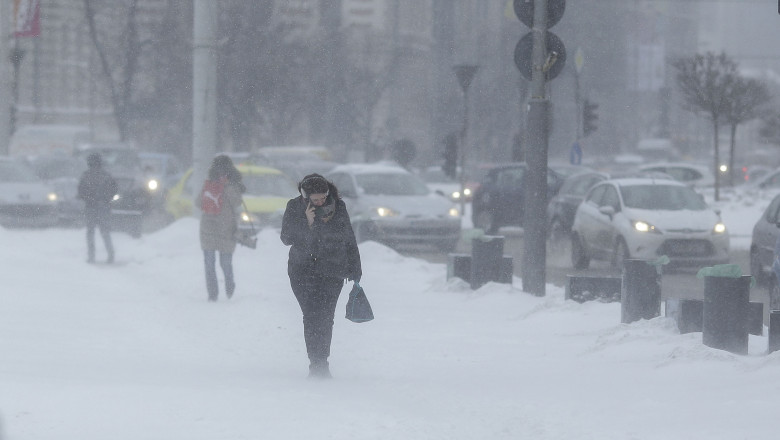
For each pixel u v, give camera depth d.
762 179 139.12
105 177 67.56
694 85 129.25
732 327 30.78
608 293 42.97
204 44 74.94
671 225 66.12
